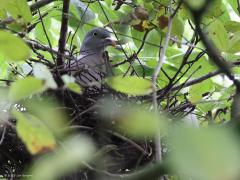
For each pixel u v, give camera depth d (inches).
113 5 204.4
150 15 171.0
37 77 81.9
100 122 133.4
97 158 134.3
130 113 77.2
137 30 171.8
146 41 179.6
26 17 138.8
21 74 180.2
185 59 159.6
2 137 138.9
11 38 82.4
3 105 142.4
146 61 193.6
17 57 85.1
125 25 180.7
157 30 168.7
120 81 91.4
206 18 158.9
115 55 200.8
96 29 233.6
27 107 134.6
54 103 144.4
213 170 52.4
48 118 83.4
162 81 191.8
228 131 55.8
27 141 76.4
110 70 161.2
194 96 171.8
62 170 67.6
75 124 144.6
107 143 138.7
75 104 144.7
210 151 53.1
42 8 210.8
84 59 205.3
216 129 55.6
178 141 54.3
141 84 91.4
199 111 182.5
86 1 201.5
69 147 76.4
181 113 158.4
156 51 190.2
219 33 140.3
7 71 192.7
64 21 162.9
